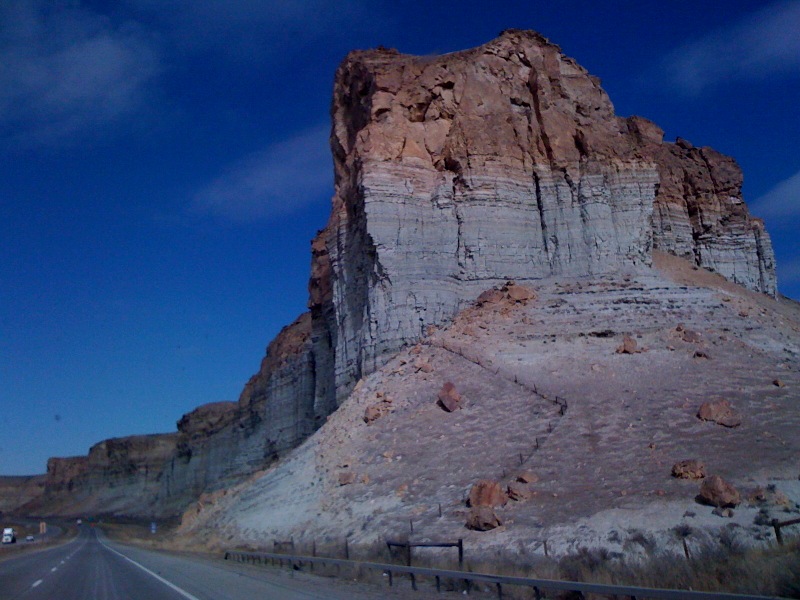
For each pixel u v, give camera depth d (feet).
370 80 213.46
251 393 408.05
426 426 148.77
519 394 147.95
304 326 383.65
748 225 265.34
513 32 231.50
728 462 108.06
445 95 211.61
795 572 50.29
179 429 565.53
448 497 121.49
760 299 230.27
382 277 186.29
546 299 183.62
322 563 94.68
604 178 206.69
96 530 446.60
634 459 115.34
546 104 216.33
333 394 232.12
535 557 82.23
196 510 241.76
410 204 192.75
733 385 137.18
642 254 202.08
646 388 139.85
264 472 201.16
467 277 192.75
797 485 97.14
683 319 170.40
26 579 97.45
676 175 264.93
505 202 200.64
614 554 77.61
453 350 167.94
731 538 75.41
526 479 116.06
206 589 76.18
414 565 84.89
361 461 148.05
